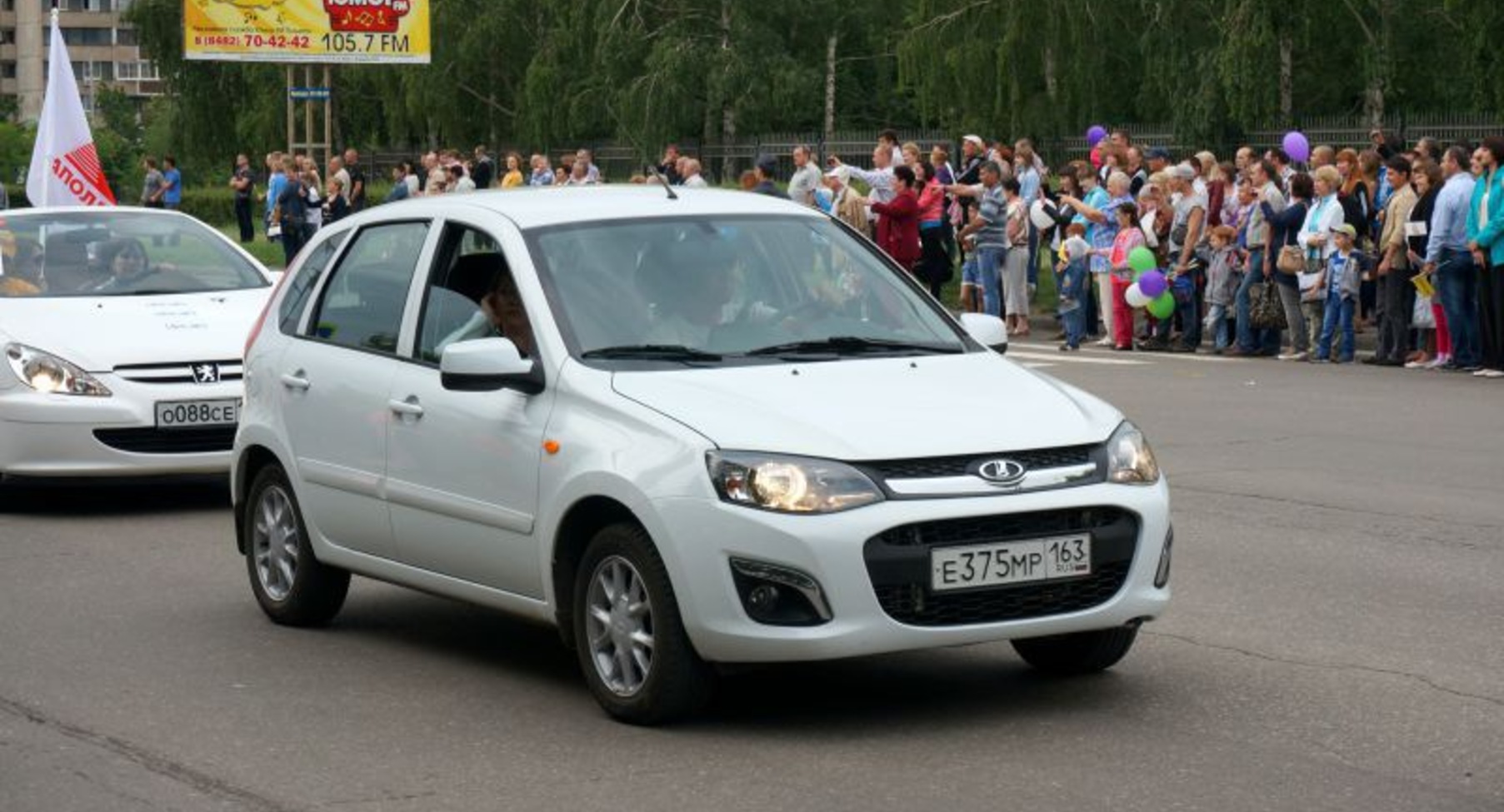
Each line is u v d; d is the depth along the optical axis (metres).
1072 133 72.69
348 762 9.30
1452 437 21.09
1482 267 26.55
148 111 138.88
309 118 69.81
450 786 8.84
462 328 11.06
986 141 73.31
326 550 12.02
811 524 9.07
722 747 9.40
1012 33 71.50
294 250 53.50
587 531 10.10
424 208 11.78
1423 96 77.06
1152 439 21.31
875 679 10.74
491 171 54.09
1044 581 9.40
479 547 10.66
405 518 11.22
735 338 10.52
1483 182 26.42
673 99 82.06
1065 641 10.56
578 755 9.33
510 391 10.43
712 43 85.50
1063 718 9.86
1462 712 9.91
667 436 9.52
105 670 11.35
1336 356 29.05
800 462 9.20
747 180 36.00
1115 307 31.67
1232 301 30.38
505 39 91.94
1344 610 12.58
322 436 11.91
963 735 9.55
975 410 9.72
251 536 12.79
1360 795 8.47
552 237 10.91
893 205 32.88
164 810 8.58
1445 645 11.52
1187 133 66.62
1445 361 27.72
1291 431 21.78
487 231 11.14
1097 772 8.87
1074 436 9.66
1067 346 32.22
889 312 11.04
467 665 11.34
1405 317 28.08
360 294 11.97
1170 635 11.80
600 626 9.92
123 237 18.80
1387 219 28.02
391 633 12.28
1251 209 29.42
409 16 68.62
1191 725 9.70
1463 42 61.81
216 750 9.56
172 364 16.86
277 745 9.63
